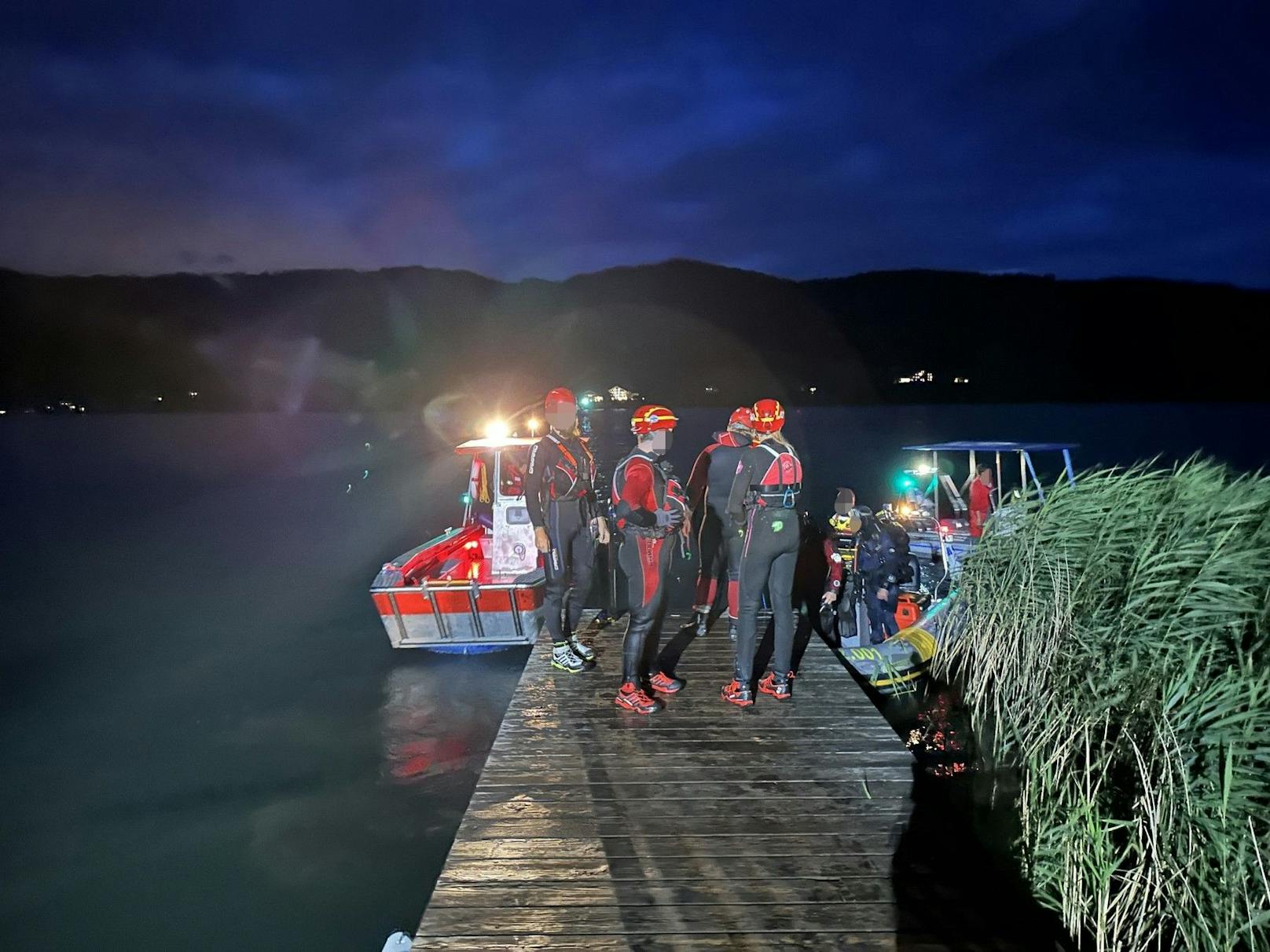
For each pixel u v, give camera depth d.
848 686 4.83
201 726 8.14
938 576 8.12
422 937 2.61
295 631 11.84
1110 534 4.22
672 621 6.36
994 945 2.58
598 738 4.11
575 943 2.58
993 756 4.37
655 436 4.26
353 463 52.12
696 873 2.96
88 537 22.39
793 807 3.42
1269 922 2.47
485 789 3.60
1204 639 3.27
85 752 7.51
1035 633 4.23
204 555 19.09
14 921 5.02
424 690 8.94
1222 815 2.65
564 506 4.93
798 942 2.59
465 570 9.94
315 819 6.20
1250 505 3.61
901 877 2.93
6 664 10.46
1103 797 3.33
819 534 7.36
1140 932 2.90
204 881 5.42
